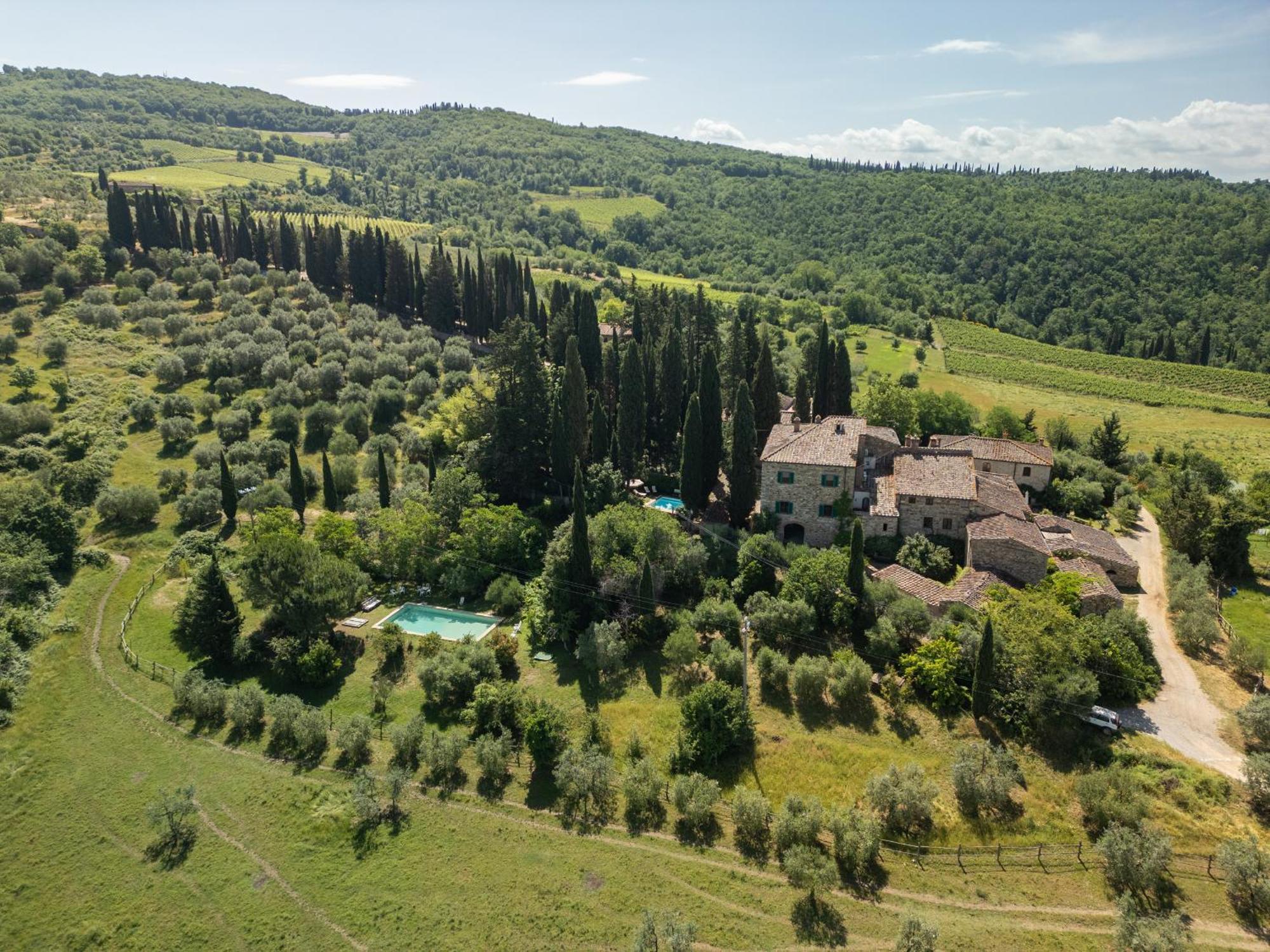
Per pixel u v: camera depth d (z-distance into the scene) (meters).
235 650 62.56
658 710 56.50
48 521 75.12
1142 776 45.75
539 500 88.44
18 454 90.56
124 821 47.34
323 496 91.88
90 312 129.38
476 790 49.31
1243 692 53.94
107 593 71.75
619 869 42.53
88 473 87.69
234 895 42.28
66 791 49.56
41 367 114.75
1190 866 40.34
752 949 37.16
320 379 116.81
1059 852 42.34
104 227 172.25
